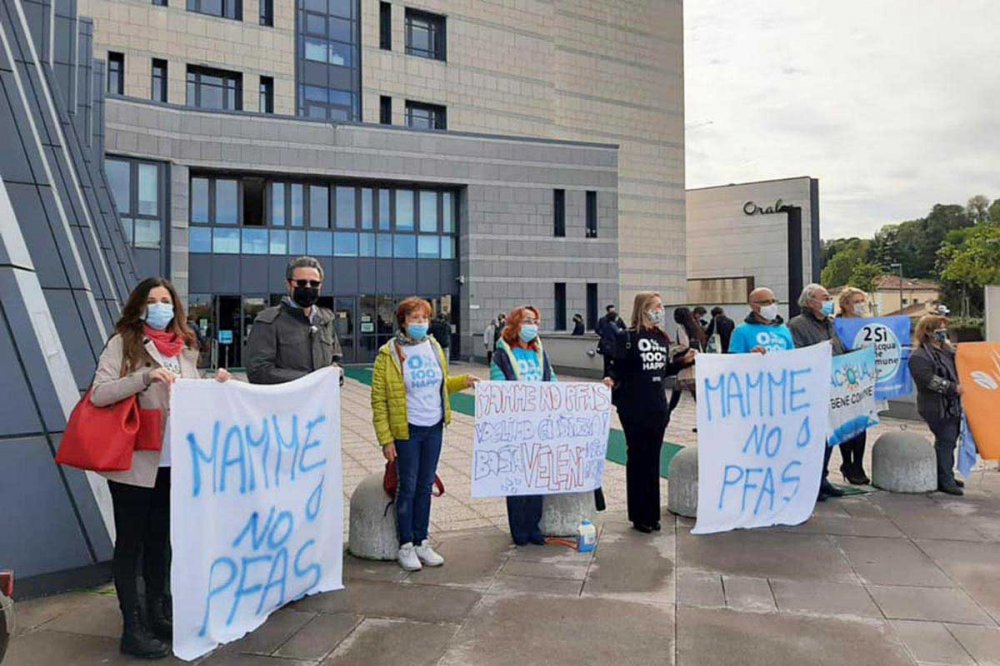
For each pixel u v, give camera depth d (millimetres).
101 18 24281
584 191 31266
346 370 24500
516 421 5508
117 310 8680
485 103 32344
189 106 23672
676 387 6961
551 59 34406
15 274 4914
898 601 4465
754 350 6102
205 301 24594
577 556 5328
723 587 4695
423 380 5012
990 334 13797
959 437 7414
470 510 6738
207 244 24641
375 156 26906
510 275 29656
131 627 3682
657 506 5938
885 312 95062
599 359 19812
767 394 6090
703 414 5859
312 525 4504
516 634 3988
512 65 33125
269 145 25016
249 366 4594
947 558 5273
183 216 23562
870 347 7371
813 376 6301
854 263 107312
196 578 3688
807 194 48219
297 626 4094
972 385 7297
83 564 4629
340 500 4730
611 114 37969
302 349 4664
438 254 29000
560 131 36281
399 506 5031
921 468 7172
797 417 6223
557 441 5645
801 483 6258
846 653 3760
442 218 29141
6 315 4758
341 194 27047
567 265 30812
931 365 7164
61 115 10773
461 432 11555
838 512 6535
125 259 14516
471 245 28906
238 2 26797
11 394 4594
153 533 3930
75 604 4367
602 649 3805
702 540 5707
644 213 39312
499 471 5465
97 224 11664
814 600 4477
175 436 3615
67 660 3635
